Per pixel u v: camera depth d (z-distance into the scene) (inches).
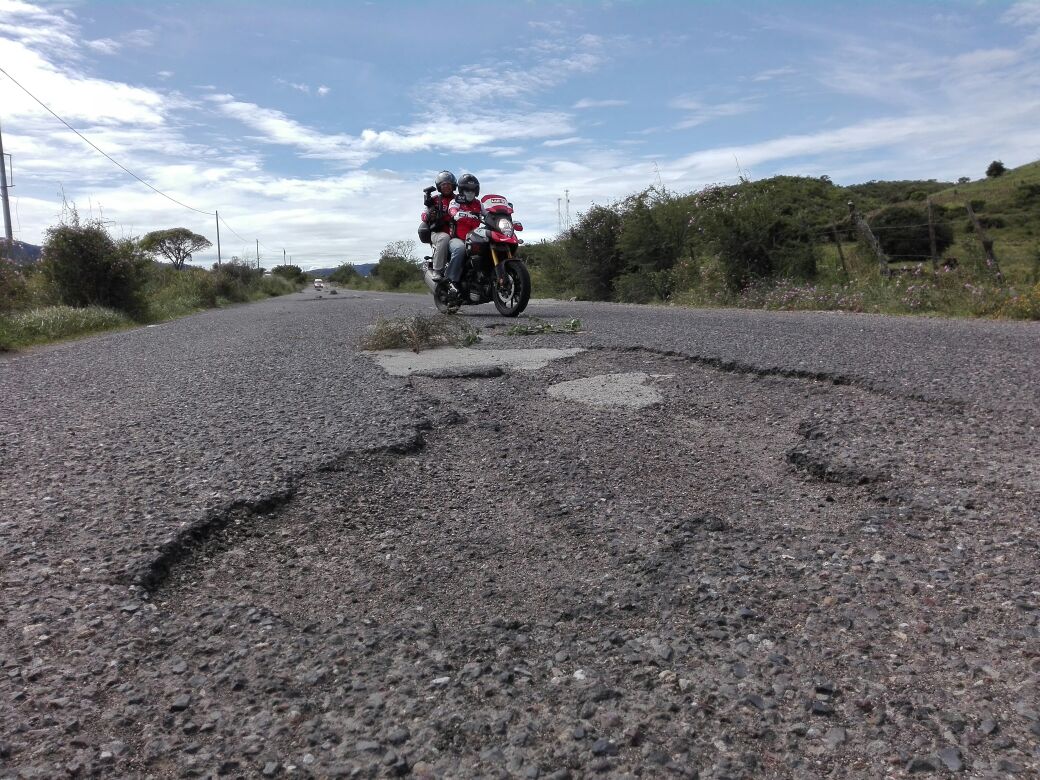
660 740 51.0
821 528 88.2
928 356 187.2
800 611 68.7
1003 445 112.3
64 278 568.1
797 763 48.7
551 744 50.8
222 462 112.7
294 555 84.7
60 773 48.4
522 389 169.9
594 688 57.1
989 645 61.9
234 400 163.8
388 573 80.1
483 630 67.1
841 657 60.9
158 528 86.6
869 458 109.3
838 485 103.7
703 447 124.9
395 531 91.4
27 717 53.9
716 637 64.5
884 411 134.8
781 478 108.3
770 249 509.4
